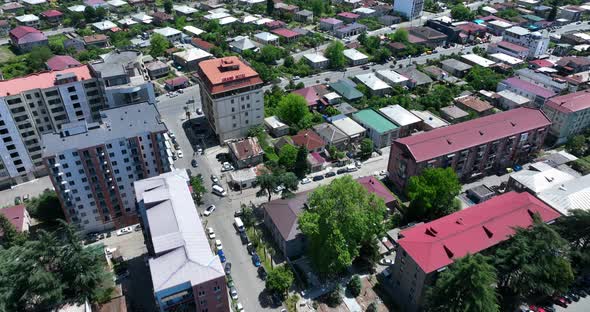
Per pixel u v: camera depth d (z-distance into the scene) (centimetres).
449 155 13762
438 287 9138
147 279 11188
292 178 13188
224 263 11619
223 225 13050
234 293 10706
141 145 12094
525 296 10619
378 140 16738
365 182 13412
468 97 19988
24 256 9350
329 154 16238
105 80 14262
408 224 12888
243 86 16262
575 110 16400
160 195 10519
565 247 10562
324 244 10431
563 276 9800
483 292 8638
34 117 14112
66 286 9431
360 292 10869
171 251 9150
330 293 10719
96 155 11369
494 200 11862
